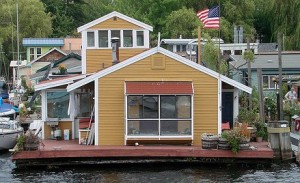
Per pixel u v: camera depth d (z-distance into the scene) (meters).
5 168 31.86
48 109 35.44
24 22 96.38
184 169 30.17
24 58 96.88
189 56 54.47
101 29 39.16
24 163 30.23
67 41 91.19
